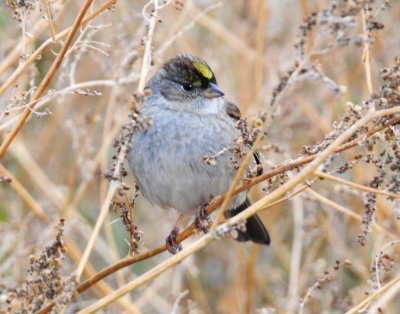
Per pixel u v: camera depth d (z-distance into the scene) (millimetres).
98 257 12742
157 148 9695
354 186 6848
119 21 11844
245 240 11055
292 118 12094
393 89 6895
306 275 11188
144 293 11969
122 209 7688
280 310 11578
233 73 13414
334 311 10656
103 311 10430
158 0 8508
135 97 7133
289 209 13203
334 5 7379
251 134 7859
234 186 6973
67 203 11367
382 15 12414
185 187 9719
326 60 12289
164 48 9891
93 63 12617
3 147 7793
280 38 12859
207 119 9727
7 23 11609
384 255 7484
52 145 13469
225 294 12852
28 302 7031
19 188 10945
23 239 10625
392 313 10852
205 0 13625
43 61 11883
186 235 8766
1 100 9391
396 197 6832
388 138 7004
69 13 12812
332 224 12039
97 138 13312
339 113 12328
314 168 6777
